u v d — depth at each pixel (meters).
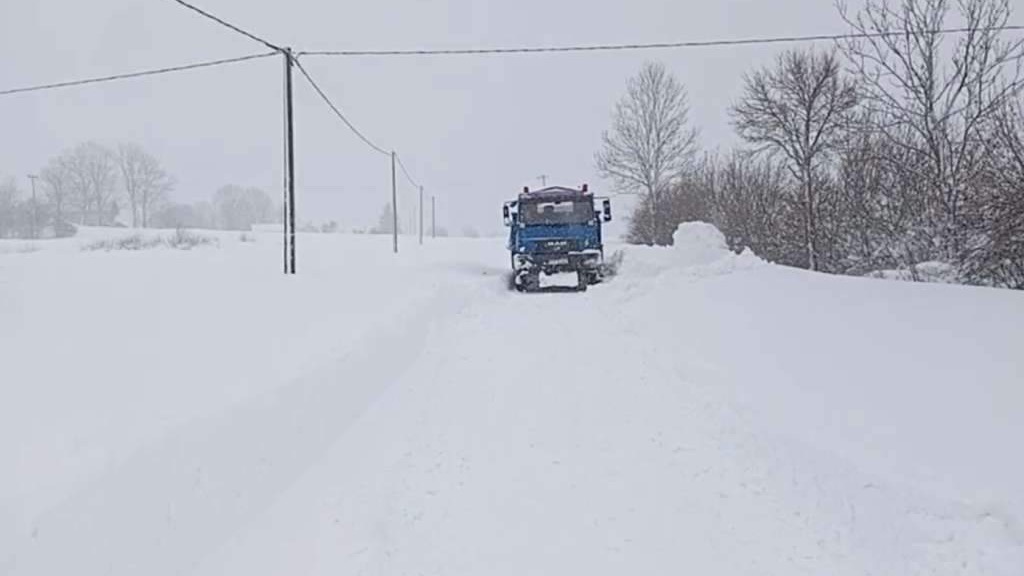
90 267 19.11
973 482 4.87
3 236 73.38
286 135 18.14
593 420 7.43
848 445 5.73
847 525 4.88
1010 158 13.70
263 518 5.14
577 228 20.55
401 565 4.61
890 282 12.95
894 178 19.23
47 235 72.81
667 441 6.73
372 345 9.35
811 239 22.95
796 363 8.16
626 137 46.41
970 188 15.12
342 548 4.80
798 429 6.22
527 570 4.57
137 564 3.98
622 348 10.79
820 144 25.44
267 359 7.73
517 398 8.28
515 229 21.28
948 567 4.27
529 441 6.85
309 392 6.94
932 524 4.61
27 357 7.09
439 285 16.56
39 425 4.94
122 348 7.83
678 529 5.07
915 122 18.94
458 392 8.60
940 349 7.71
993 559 4.24
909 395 6.54
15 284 13.69
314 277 17.41
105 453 4.41
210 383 6.46
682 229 18.73
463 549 4.83
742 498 5.49
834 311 10.41
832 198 22.56
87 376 6.44
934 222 16.44
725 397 7.49
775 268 16.31
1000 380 6.50
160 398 5.80
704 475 5.94
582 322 13.39
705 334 10.41
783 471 5.71
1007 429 5.52
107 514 3.99
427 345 11.41
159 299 12.04
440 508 5.44
